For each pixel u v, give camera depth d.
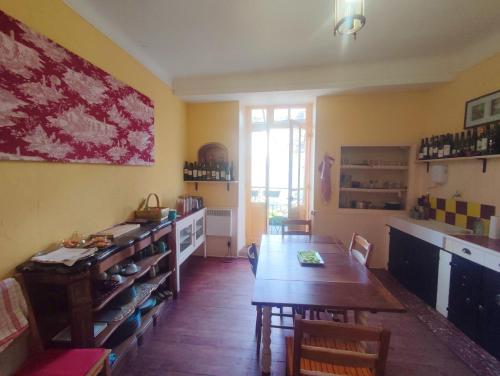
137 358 1.79
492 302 1.80
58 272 1.32
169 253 2.52
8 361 1.24
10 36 1.25
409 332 2.08
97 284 1.67
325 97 3.36
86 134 1.77
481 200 2.35
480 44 2.38
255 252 1.97
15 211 1.35
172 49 2.51
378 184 3.51
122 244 1.70
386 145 3.27
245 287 2.85
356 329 0.93
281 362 1.77
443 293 2.30
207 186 3.82
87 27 1.83
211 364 1.75
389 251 3.24
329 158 3.38
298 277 1.61
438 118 2.98
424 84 2.87
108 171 2.07
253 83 3.15
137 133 2.42
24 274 1.34
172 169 3.29
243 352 1.86
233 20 2.02
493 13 1.92
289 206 3.85
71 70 1.63
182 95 3.30
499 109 2.17
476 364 1.74
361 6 1.24
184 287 2.85
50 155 1.50
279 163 4.18
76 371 1.19
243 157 4.11
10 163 1.31
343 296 1.37
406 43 2.39
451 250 2.20
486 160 2.30
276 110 4.10
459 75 2.66
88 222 1.86
